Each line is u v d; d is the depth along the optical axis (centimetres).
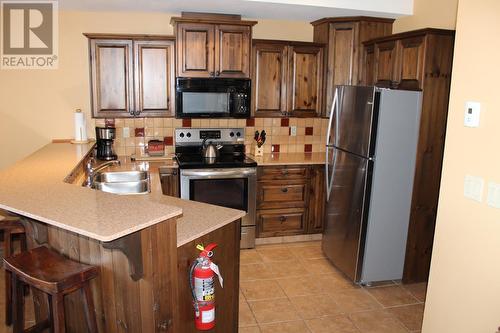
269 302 320
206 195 407
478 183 203
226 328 240
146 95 411
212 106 418
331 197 386
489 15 194
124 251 165
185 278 204
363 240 340
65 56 418
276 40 424
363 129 333
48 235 222
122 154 443
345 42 426
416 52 336
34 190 216
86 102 430
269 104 436
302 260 400
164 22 429
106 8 402
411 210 347
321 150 493
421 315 306
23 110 420
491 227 196
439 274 232
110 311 196
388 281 360
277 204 432
